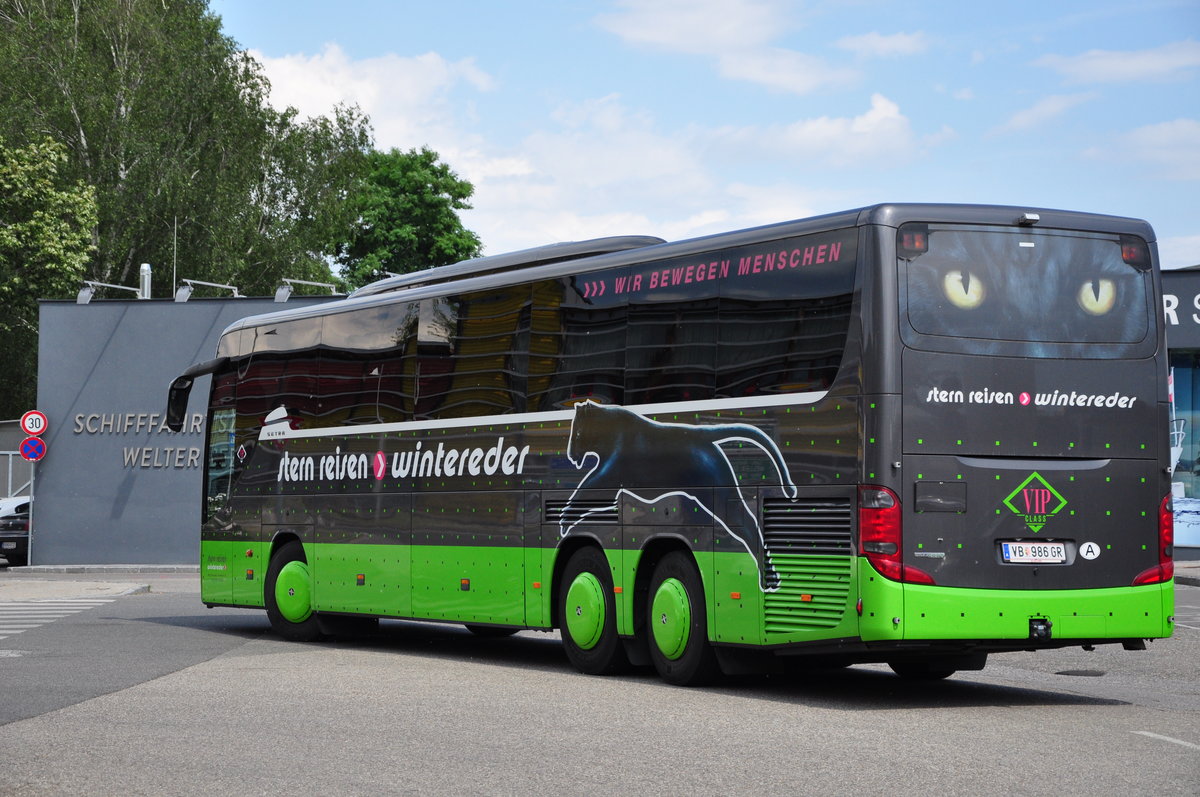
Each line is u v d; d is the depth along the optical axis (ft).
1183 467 120.16
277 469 63.52
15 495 144.25
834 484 38.24
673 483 43.52
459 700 39.19
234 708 37.35
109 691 41.27
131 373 127.54
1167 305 116.26
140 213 187.52
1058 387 38.75
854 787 26.07
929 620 37.04
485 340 52.29
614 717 35.65
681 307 44.01
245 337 66.90
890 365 37.45
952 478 37.55
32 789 25.90
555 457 48.47
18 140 182.60
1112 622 38.70
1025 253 39.04
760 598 40.22
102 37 192.95
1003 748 30.63
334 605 59.31
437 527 53.72
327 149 210.79
